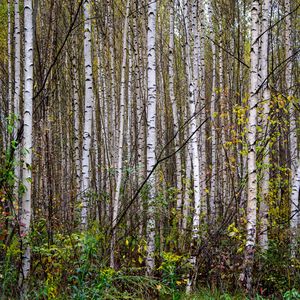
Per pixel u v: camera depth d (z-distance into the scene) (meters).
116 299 6.09
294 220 10.00
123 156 13.43
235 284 7.80
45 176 10.15
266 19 9.57
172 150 17.52
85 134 9.88
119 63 15.51
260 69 10.09
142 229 8.65
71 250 6.60
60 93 15.09
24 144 6.16
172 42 13.24
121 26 15.54
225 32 15.27
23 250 5.99
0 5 14.04
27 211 6.10
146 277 7.03
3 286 5.41
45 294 5.72
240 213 9.44
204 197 11.77
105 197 9.18
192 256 8.28
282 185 11.13
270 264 8.32
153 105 8.41
